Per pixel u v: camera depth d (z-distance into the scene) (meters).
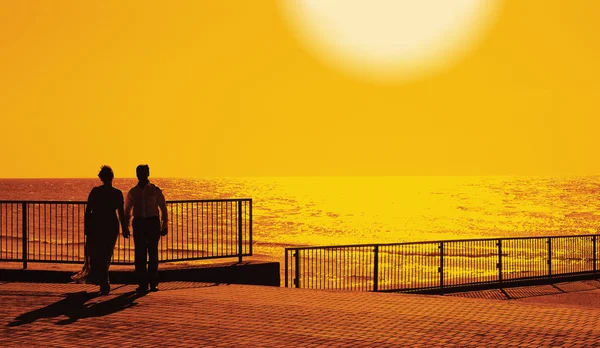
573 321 9.90
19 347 8.42
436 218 96.88
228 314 10.45
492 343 8.55
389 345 8.46
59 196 164.50
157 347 8.41
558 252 26.83
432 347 8.36
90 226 12.30
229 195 170.62
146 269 12.70
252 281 15.05
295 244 60.12
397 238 68.19
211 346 8.44
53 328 9.49
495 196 169.62
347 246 17.34
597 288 20.36
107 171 12.44
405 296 12.20
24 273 14.37
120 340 8.77
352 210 114.44
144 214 12.56
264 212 107.25
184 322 9.87
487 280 21.42
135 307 11.06
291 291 12.79
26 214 14.98
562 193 184.00
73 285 13.41
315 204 134.50
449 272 28.30
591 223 89.94
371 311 10.70
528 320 9.98
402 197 167.00
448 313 10.52
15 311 10.73
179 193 184.50
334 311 10.70
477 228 81.81
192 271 14.34
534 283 21.00
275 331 9.27
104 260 12.30
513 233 75.06
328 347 8.37
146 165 12.73
